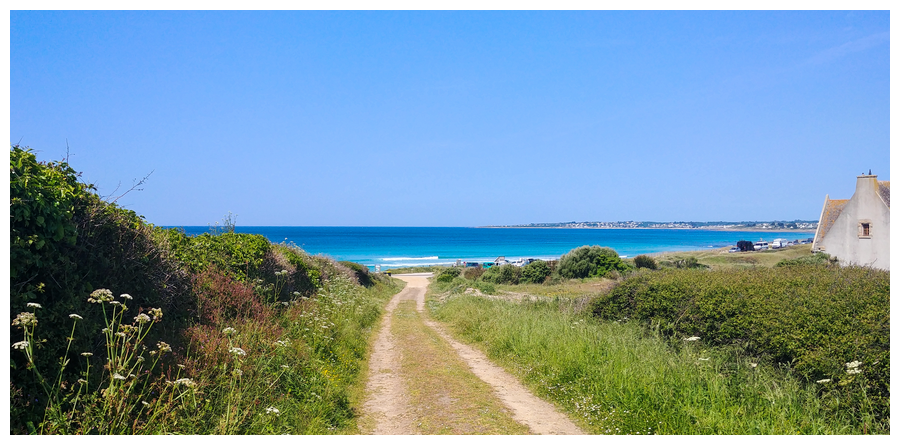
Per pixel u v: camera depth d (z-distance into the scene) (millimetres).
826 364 6449
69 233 5480
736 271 12094
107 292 4730
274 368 6668
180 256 8883
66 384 4586
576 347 8781
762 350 7684
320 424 5730
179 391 5055
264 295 11188
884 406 5719
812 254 28031
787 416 5805
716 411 5895
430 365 9477
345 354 9227
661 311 10570
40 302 4906
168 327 7066
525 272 40594
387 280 50812
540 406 6977
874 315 6969
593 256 38969
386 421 6176
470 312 15586
